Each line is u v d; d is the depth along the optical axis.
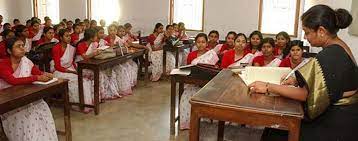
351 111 1.36
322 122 1.39
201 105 1.44
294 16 6.17
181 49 5.49
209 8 6.78
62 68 3.71
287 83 1.62
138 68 5.29
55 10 8.15
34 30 6.24
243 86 1.71
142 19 7.35
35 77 2.43
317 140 1.39
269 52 3.03
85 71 3.75
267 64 3.04
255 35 3.34
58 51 3.71
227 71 2.16
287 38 3.50
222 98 1.48
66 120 2.68
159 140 2.93
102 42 4.55
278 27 6.35
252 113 1.36
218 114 1.43
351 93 1.36
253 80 1.79
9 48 2.43
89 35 4.02
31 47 5.18
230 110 1.40
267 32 6.45
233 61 3.16
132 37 6.31
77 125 3.26
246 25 6.55
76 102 3.69
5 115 2.39
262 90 1.56
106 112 3.70
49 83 2.45
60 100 3.54
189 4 6.97
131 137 2.99
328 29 1.35
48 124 2.54
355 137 1.37
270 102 1.44
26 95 2.15
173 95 2.95
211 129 3.08
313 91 1.34
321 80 1.32
